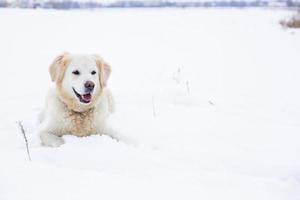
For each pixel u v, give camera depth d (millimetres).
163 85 9078
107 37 19969
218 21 31047
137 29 24547
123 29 24281
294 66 11719
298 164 4133
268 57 13711
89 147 4703
